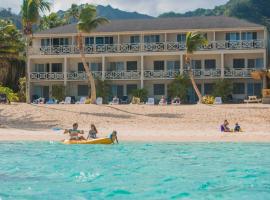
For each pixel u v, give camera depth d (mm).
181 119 34156
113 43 54250
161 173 15062
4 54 55500
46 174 14945
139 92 50375
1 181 13742
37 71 56000
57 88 53312
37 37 55375
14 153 20578
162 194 11875
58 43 55469
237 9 109188
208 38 52688
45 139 25828
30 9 43969
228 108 38312
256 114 35375
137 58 53656
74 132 24688
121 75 52750
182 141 24906
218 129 30328
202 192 12102
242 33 52188
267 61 53719
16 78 60438
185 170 15672
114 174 14883
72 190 12414
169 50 52000
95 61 54562
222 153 20312
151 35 53656
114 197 11570
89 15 42000
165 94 52938
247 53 51438
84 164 17156
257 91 51344
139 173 15047
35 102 48500
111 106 40188
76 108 38906
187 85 50531
